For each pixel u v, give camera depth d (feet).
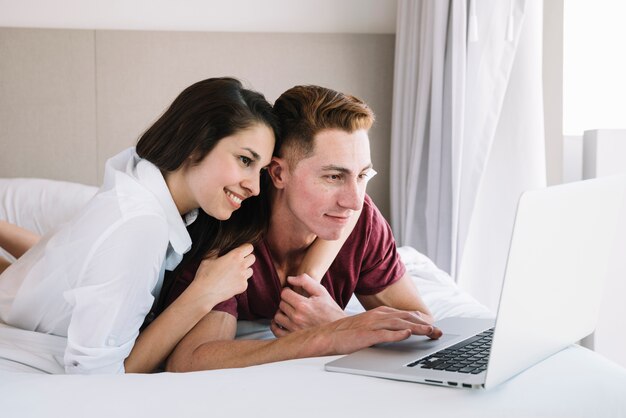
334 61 9.75
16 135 9.34
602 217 3.60
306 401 2.84
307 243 4.58
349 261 4.78
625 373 3.23
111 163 4.28
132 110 9.47
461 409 2.78
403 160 9.25
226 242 4.33
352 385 3.01
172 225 4.05
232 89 3.96
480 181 8.29
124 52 9.40
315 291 4.28
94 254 3.78
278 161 4.17
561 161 9.02
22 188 8.12
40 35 9.26
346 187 4.08
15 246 6.36
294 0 9.71
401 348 3.57
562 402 2.88
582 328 3.68
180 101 4.02
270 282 4.55
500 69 8.20
